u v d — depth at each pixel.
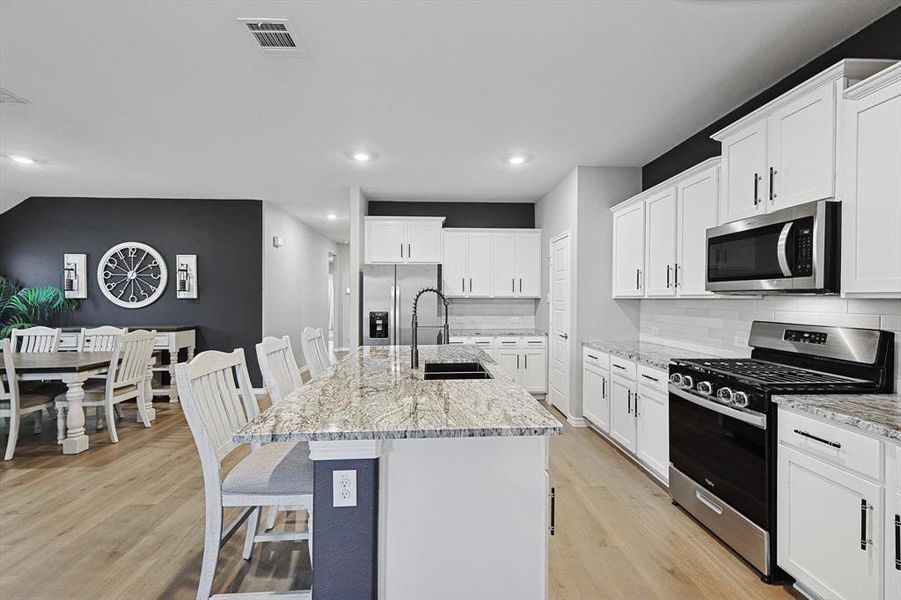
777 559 1.97
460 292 5.65
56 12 2.05
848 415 1.62
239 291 5.93
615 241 4.27
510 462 1.55
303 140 3.72
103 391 4.12
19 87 2.79
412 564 1.53
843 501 1.64
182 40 2.28
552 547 2.32
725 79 2.69
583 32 2.21
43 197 5.79
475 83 2.74
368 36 2.25
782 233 2.11
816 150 2.02
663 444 2.94
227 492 1.71
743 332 2.98
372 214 5.95
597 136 3.62
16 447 3.89
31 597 1.94
